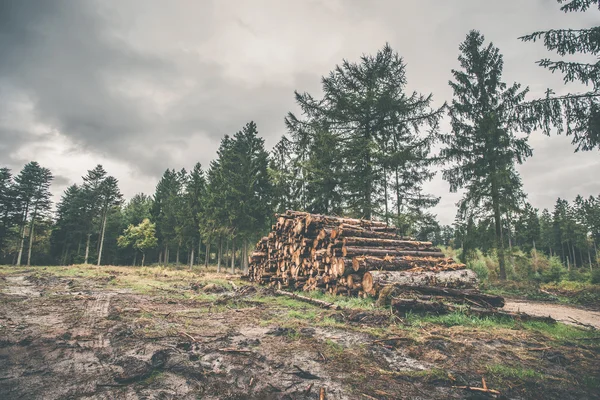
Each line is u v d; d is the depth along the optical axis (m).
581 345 4.90
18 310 6.10
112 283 11.57
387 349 4.35
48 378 3.06
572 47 7.18
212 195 33.25
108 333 4.62
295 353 4.03
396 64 18.62
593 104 7.51
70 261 49.56
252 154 33.03
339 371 3.52
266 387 3.07
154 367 3.42
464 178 18.09
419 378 3.41
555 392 3.23
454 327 5.69
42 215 44.47
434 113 16.98
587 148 7.74
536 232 34.75
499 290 14.44
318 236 9.95
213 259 54.72
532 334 5.42
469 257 18.34
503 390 3.22
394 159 16.69
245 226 30.56
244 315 6.35
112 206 47.69
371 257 8.31
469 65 19.19
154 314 6.06
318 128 18.38
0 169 43.34
